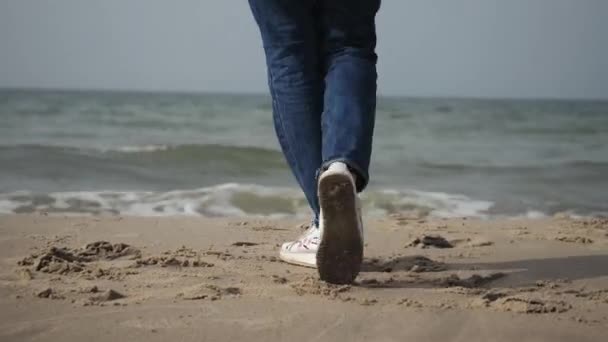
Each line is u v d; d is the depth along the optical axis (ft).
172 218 12.73
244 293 6.90
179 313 6.08
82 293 6.72
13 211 14.29
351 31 7.45
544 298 6.87
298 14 7.48
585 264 8.90
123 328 5.62
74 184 19.26
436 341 5.42
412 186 21.95
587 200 19.36
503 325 5.83
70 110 86.74
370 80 7.26
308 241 8.45
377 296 6.85
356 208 6.59
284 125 7.72
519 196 19.77
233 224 12.30
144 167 24.45
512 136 57.88
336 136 6.89
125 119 71.77
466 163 31.53
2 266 7.95
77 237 10.25
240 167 25.93
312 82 7.62
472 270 8.44
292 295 6.82
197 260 8.55
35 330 5.52
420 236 11.32
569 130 66.08
